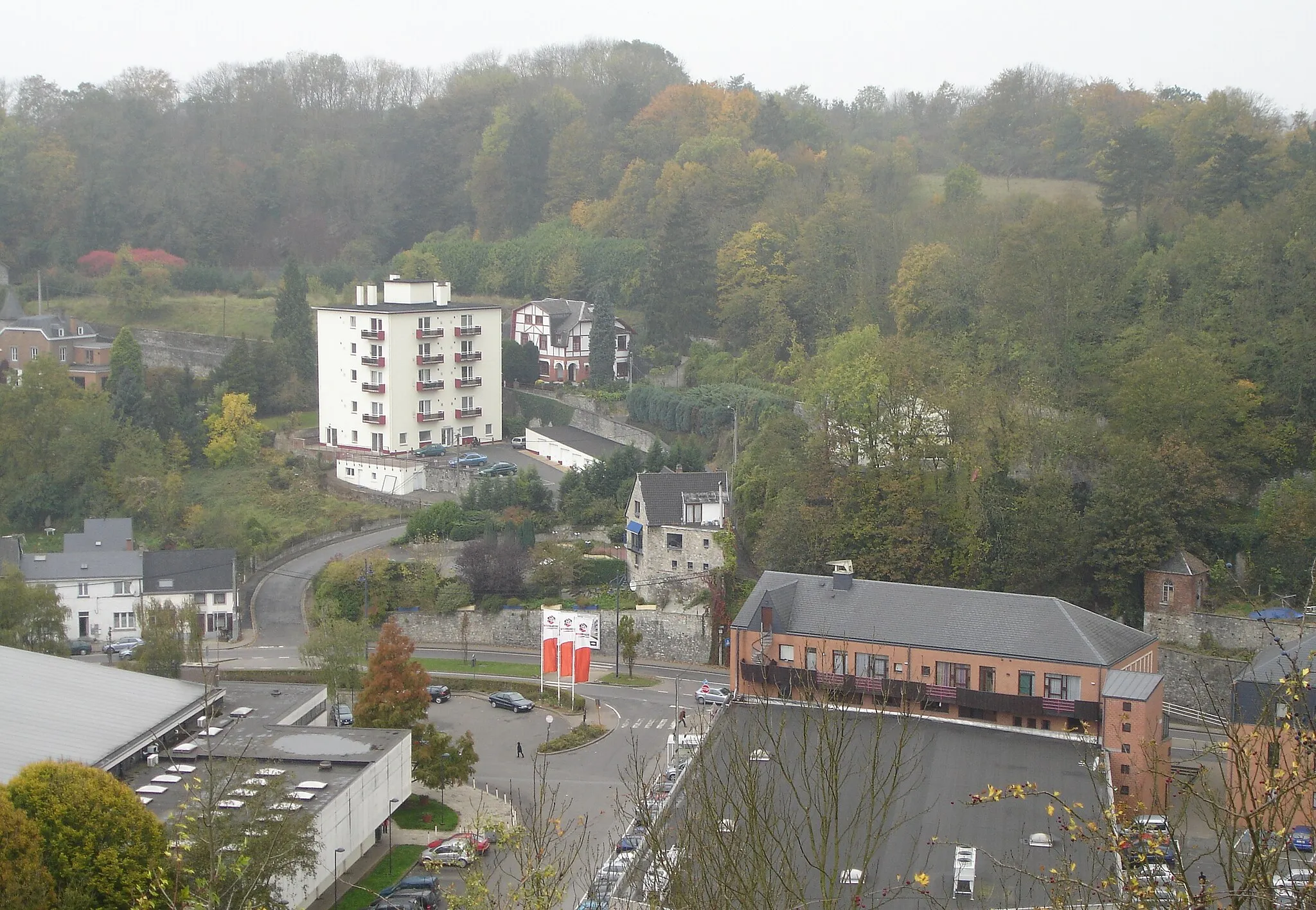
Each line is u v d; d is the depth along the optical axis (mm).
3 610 100312
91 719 72812
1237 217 120250
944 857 58219
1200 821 67625
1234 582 94875
